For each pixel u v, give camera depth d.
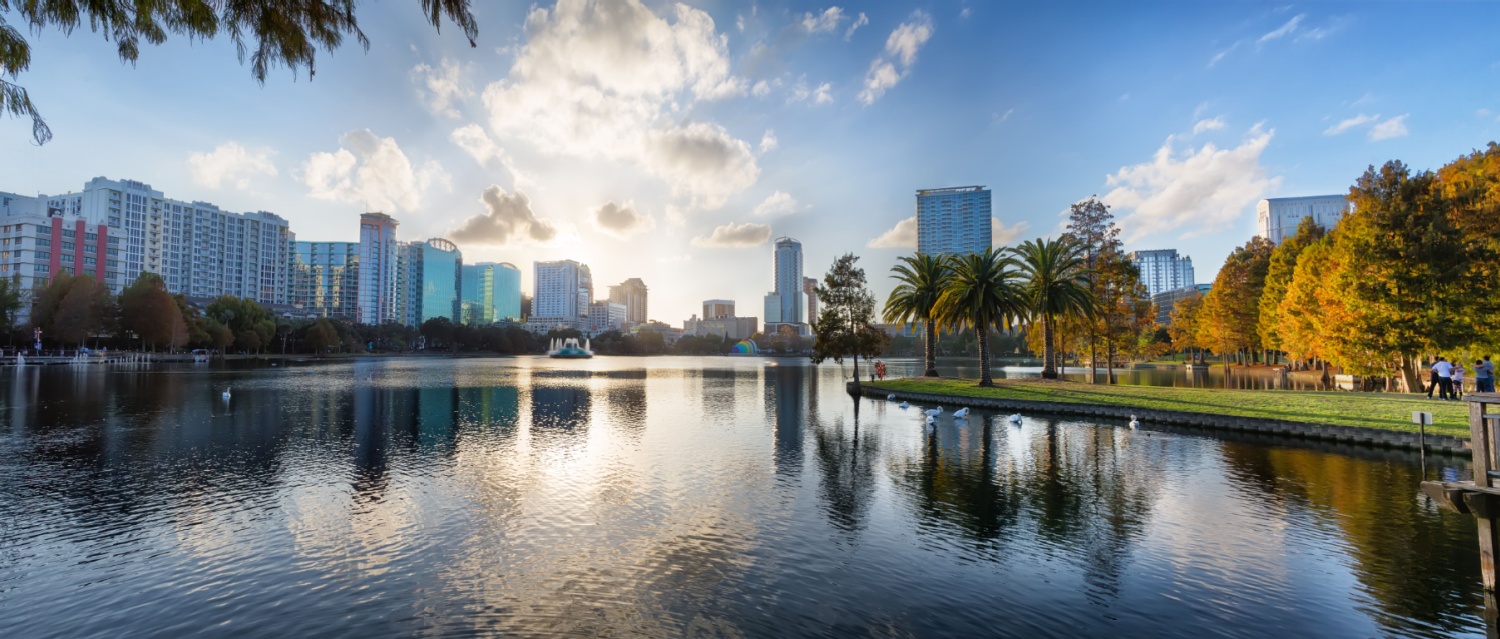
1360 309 34.69
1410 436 21.88
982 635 8.56
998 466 19.88
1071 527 13.30
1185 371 85.38
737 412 36.09
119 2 5.59
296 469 19.06
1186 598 9.75
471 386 57.03
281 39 5.89
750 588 10.11
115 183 174.88
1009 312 48.50
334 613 9.14
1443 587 10.02
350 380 64.06
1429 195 32.56
